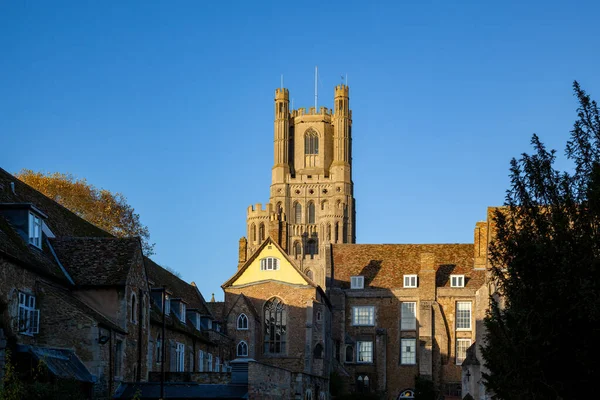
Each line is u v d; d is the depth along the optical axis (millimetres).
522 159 36406
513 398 34188
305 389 70750
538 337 32219
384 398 107688
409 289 109688
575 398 32438
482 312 81438
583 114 35844
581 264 32156
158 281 76500
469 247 114875
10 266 43375
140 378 55438
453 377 106938
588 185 33688
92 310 49719
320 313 99000
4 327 40625
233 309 96125
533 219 35438
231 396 54281
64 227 58406
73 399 39125
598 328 31469
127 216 98438
